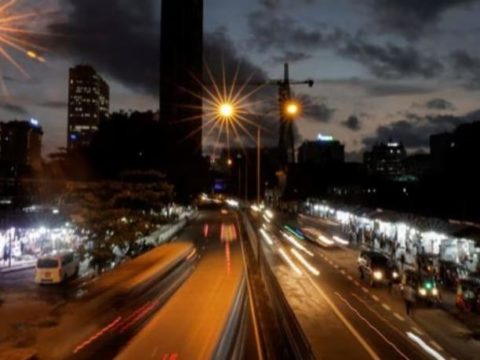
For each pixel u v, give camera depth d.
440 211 56.72
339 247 63.91
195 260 49.38
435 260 41.69
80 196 42.31
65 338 23.25
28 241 47.22
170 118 165.00
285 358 24.47
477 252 38.50
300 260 54.66
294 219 101.56
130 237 42.38
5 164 71.19
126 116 71.19
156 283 37.12
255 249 61.53
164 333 21.92
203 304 27.64
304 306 34.91
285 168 142.75
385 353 25.48
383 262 41.75
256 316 32.56
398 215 55.56
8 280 38.66
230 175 177.25
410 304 32.12
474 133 60.25
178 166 79.19
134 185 46.56
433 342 27.03
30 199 55.47
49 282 36.91
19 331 23.80
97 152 68.12
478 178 56.34
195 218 100.25
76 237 46.78
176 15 173.00
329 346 26.52
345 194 111.06
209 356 19.11
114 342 22.83
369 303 35.56
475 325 29.56
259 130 44.16
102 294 31.05
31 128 127.38
